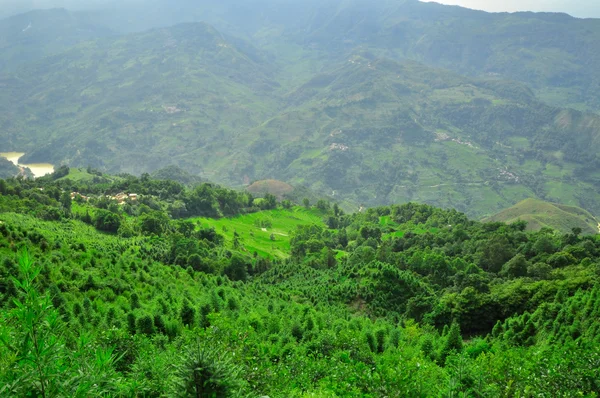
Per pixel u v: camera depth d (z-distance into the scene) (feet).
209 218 619.67
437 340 177.58
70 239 281.54
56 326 33.40
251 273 406.62
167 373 59.47
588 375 74.79
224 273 355.56
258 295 273.95
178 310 172.24
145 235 422.00
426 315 246.68
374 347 157.28
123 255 295.48
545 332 178.81
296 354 114.62
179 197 651.25
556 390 74.33
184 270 306.14
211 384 39.24
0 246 208.85
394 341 164.45
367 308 264.72
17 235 225.56
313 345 135.54
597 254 326.03
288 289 312.50
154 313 154.30
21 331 31.73
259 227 643.86
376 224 629.51
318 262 414.00
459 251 400.26
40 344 30.86
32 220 332.60
